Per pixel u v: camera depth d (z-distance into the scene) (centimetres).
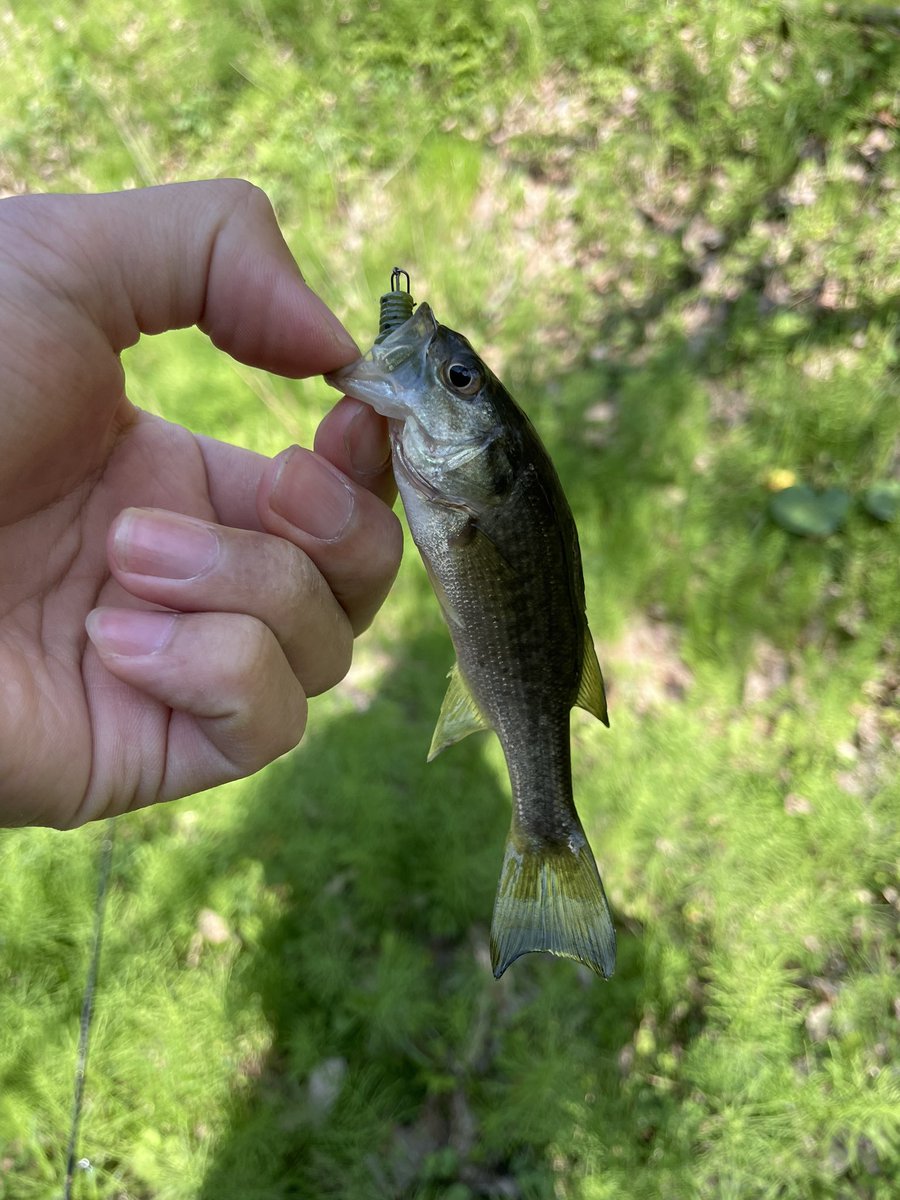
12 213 12
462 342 13
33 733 12
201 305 13
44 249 12
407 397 13
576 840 15
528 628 14
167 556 12
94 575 14
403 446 13
